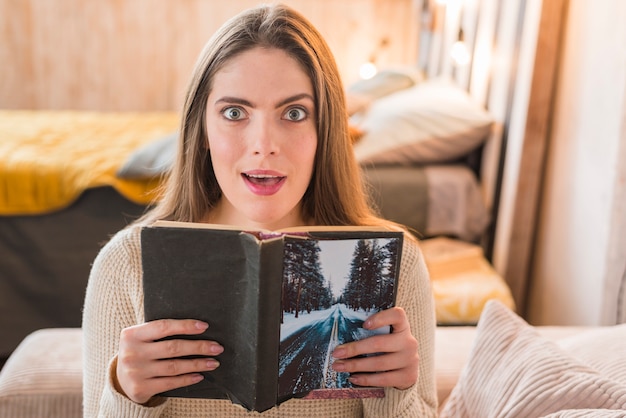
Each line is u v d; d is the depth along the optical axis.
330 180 0.97
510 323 1.08
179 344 0.76
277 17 0.88
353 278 0.77
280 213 0.88
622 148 1.43
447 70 3.05
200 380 0.78
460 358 1.31
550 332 1.29
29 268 2.28
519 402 0.90
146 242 0.75
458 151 2.22
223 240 0.74
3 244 2.27
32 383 1.23
